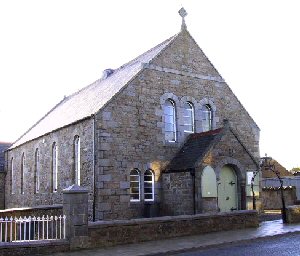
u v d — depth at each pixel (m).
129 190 20.33
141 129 21.27
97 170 19.55
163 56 22.80
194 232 16.28
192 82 23.67
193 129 23.38
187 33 24.22
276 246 13.56
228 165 21.20
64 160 23.33
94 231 14.05
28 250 12.79
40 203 26.77
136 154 20.89
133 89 21.28
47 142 26.23
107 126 20.12
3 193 35.56
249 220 17.98
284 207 19.41
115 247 13.98
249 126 25.53
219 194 20.66
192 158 20.56
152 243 14.54
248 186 21.42
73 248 13.53
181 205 20.14
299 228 17.25
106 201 19.53
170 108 22.94
